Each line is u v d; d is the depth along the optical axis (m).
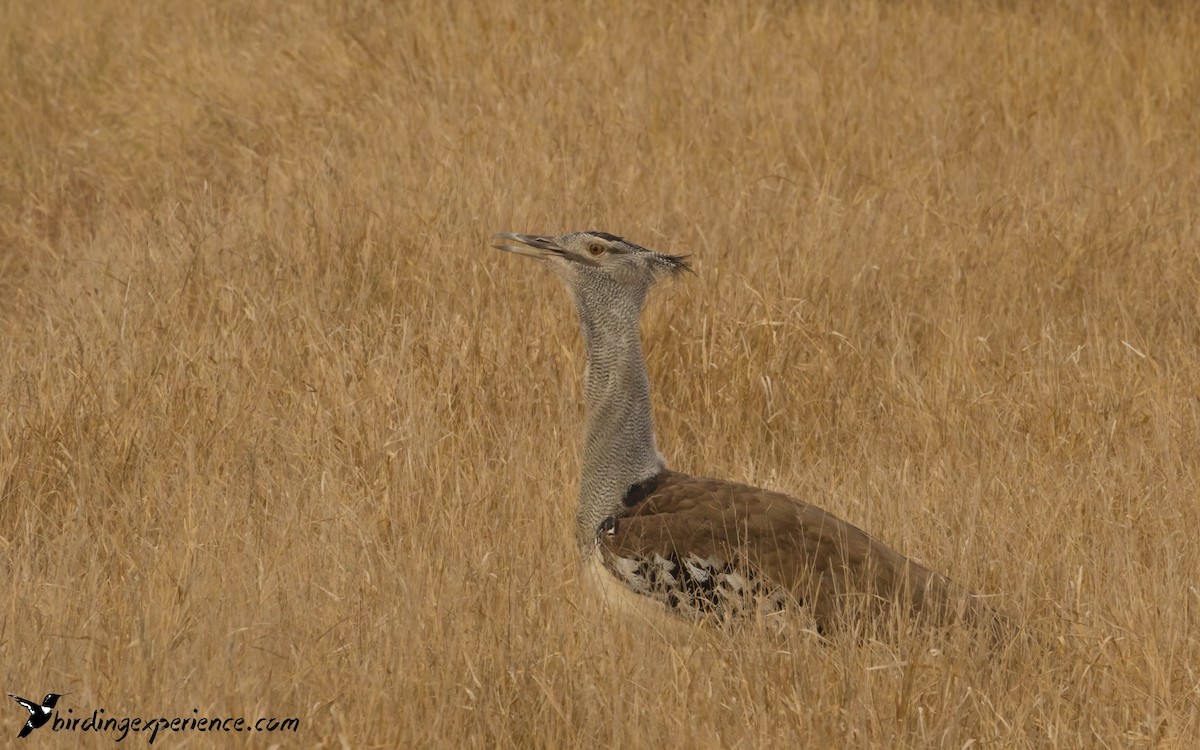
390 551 14.23
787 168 24.55
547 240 13.42
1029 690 11.80
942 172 24.23
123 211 25.77
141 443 16.39
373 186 23.09
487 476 15.87
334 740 11.17
